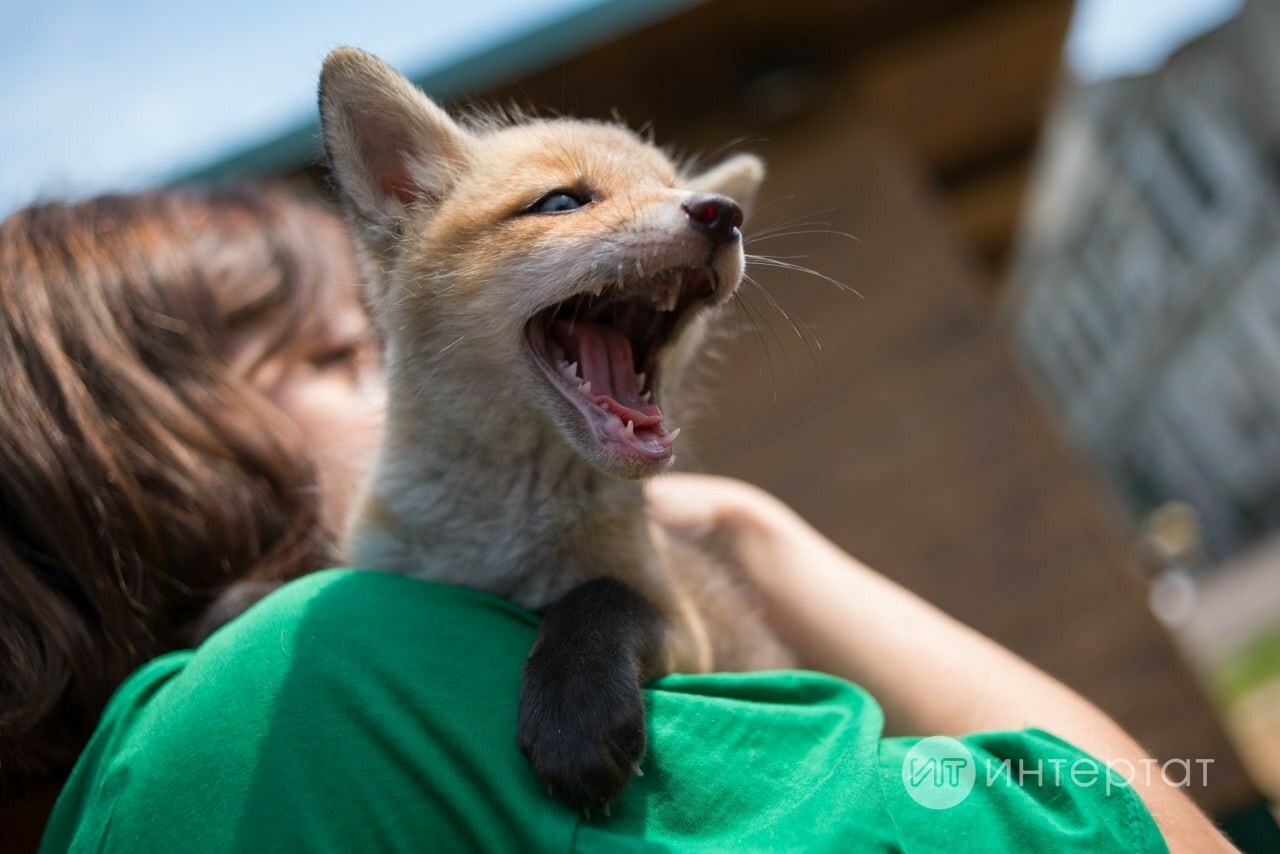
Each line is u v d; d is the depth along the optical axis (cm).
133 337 25
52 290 24
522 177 26
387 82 27
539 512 25
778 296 57
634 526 26
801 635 25
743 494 30
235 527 24
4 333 23
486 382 25
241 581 24
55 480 21
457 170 28
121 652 21
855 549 54
